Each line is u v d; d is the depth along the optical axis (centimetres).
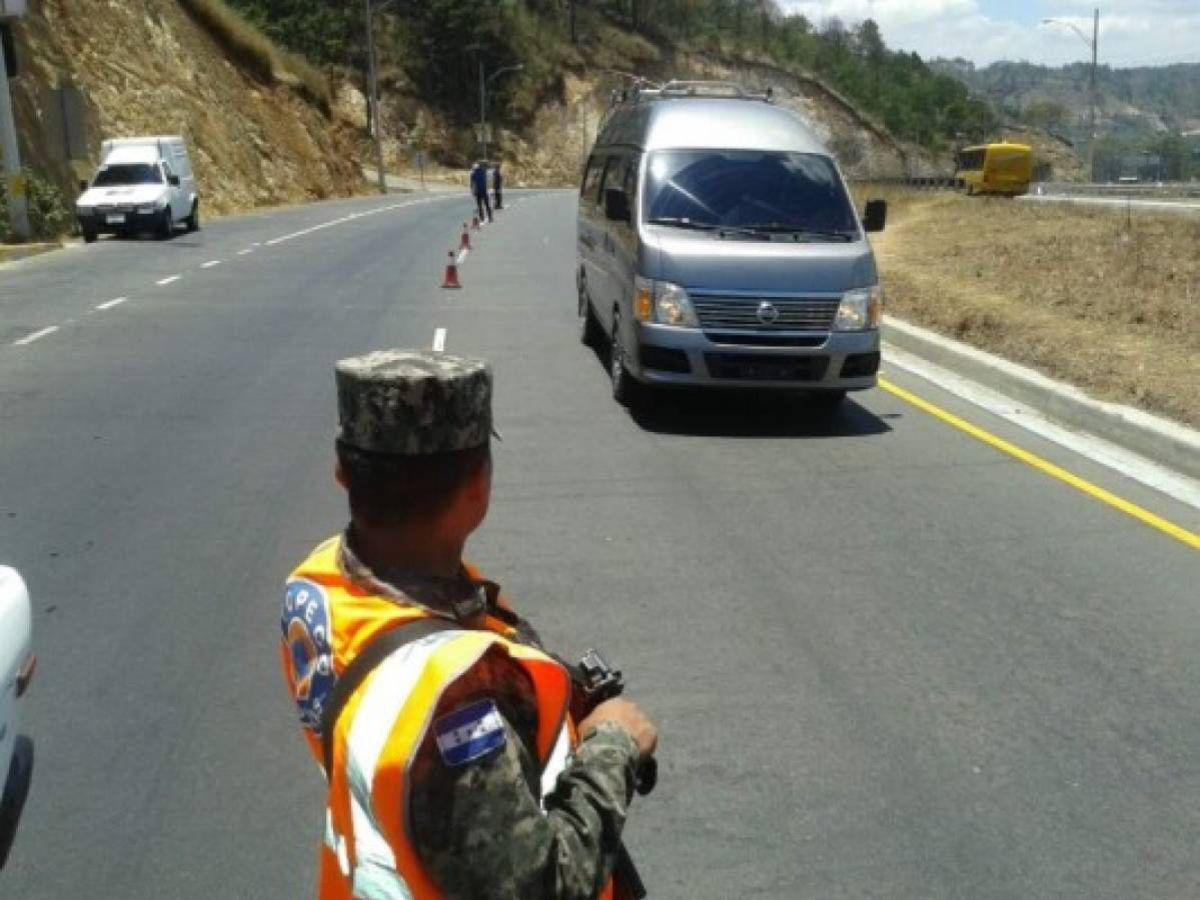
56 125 2958
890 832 431
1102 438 1012
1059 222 2925
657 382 1016
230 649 581
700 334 1005
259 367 1284
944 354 1344
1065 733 504
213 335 1480
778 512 804
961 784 463
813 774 469
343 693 179
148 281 2012
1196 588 670
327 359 1330
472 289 1952
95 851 418
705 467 916
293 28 8288
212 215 3978
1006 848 422
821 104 12419
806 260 1016
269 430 1013
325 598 189
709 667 564
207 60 4791
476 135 9612
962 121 14838
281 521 775
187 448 953
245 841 425
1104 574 690
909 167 11794
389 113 9162
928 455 954
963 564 705
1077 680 554
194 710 519
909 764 478
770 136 1138
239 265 2281
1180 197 5631
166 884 400
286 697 533
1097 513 802
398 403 186
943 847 422
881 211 1090
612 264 1166
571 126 10431
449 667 171
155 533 750
